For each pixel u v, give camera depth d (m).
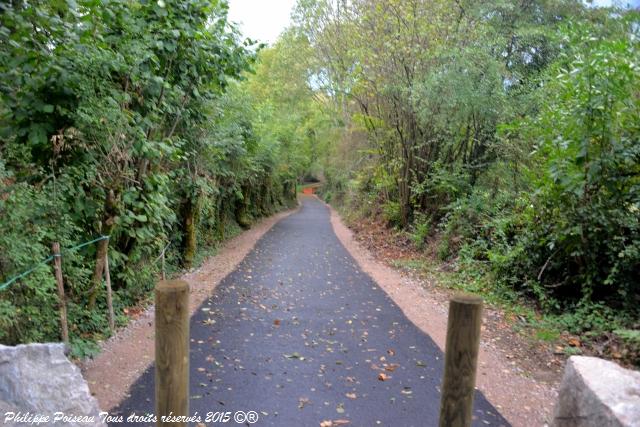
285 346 5.20
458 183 11.62
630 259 5.96
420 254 11.59
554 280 7.29
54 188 4.48
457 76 10.30
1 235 3.64
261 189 23.12
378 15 12.58
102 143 5.10
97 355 4.64
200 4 6.22
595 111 5.67
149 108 6.04
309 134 35.84
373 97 14.62
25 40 4.55
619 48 5.68
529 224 7.70
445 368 2.40
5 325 3.59
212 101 8.99
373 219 18.20
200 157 9.23
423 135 13.09
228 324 5.89
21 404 2.59
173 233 8.90
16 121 4.72
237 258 10.92
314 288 8.09
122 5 5.21
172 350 2.29
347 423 3.60
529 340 5.80
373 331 5.84
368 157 20.22
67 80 4.65
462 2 11.33
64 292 4.79
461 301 2.33
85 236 5.32
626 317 5.88
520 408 3.99
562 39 7.60
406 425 3.60
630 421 2.33
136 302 6.60
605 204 6.12
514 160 9.95
